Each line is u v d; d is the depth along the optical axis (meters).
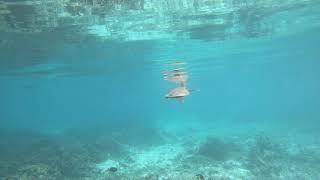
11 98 110.50
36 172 18.34
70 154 23.11
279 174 19.88
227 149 26.14
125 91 116.94
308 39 39.69
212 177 18.75
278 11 23.14
